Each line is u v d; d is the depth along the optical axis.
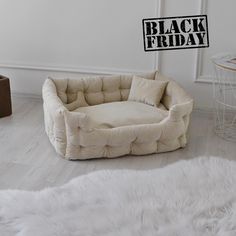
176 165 3.02
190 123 3.87
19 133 3.60
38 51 4.19
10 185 2.85
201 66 3.91
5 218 2.46
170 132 3.23
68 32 4.07
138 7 3.87
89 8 3.95
